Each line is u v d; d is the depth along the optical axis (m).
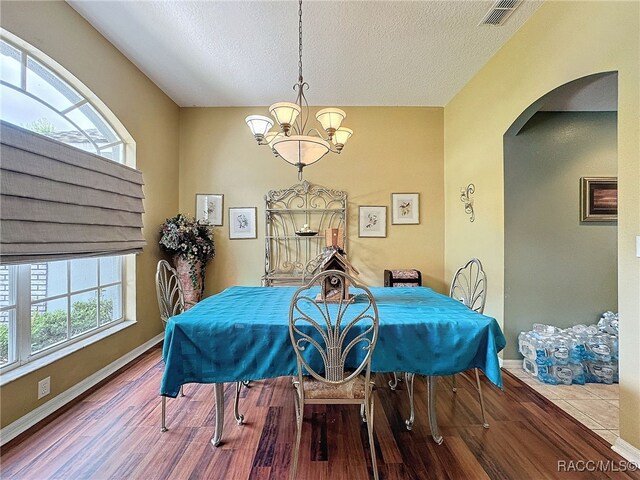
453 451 1.83
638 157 1.72
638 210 1.72
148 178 3.53
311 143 2.10
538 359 2.74
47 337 2.33
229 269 4.35
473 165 3.54
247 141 4.34
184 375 1.74
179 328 1.73
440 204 4.34
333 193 4.33
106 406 2.29
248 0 2.35
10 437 1.91
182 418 2.15
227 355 1.73
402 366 1.75
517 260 3.01
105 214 2.64
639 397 1.72
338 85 3.70
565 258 3.01
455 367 1.75
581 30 2.09
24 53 2.17
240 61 3.17
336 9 2.43
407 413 2.23
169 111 4.02
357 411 2.25
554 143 3.01
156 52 3.02
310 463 1.73
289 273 4.33
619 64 1.83
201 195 4.32
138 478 1.61
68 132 2.57
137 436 1.95
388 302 2.27
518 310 3.01
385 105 4.30
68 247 2.23
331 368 1.64
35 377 2.09
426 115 4.34
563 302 3.01
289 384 2.67
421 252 4.35
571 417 2.18
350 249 4.34
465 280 3.49
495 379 1.70
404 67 3.30
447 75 3.48
